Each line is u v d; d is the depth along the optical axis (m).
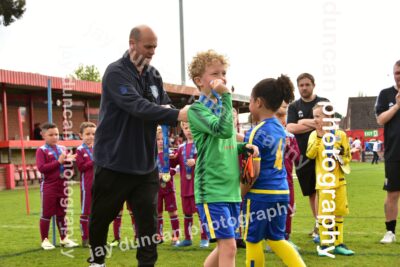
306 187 6.17
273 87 3.87
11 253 5.77
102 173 3.85
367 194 12.35
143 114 3.57
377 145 33.84
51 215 6.15
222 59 3.67
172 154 6.43
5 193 16.56
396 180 5.93
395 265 4.72
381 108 6.15
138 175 3.88
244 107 23.81
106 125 3.84
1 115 22.81
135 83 3.81
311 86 6.15
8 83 20.23
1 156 20.55
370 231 6.85
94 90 23.03
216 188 3.49
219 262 3.48
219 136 3.33
